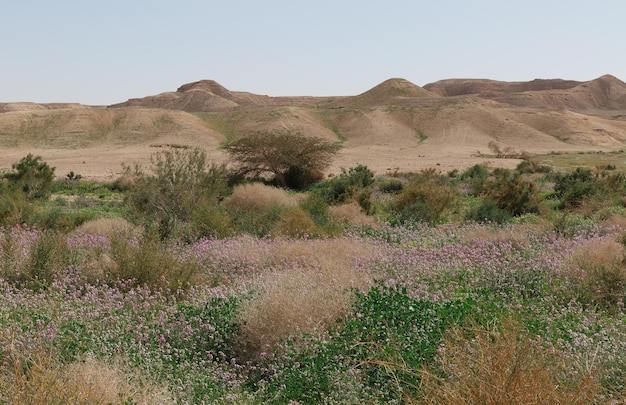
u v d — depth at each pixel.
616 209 20.98
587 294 9.19
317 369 5.92
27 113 144.25
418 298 8.55
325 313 7.25
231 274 11.43
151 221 16.16
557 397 4.38
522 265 11.09
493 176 46.91
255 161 40.44
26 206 19.41
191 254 13.00
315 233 16.16
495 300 8.98
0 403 4.71
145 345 7.09
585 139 147.38
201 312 8.08
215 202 21.81
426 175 38.94
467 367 4.94
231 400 5.75
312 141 40.34
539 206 21.91
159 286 10.32
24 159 33.09
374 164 77.19
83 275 10.80
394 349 6.03
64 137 134.25
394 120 160.88
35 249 11.38
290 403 5.52
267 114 163.75
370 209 22.59
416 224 18.31
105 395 4.89
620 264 10.16
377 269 11.25
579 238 14.58
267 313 7.36
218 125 158.25
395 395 5.41
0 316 7.74
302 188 40.41
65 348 6.55
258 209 22.53
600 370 5.46
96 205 28.05
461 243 14.46
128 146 127.69
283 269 11.44
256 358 7.02
